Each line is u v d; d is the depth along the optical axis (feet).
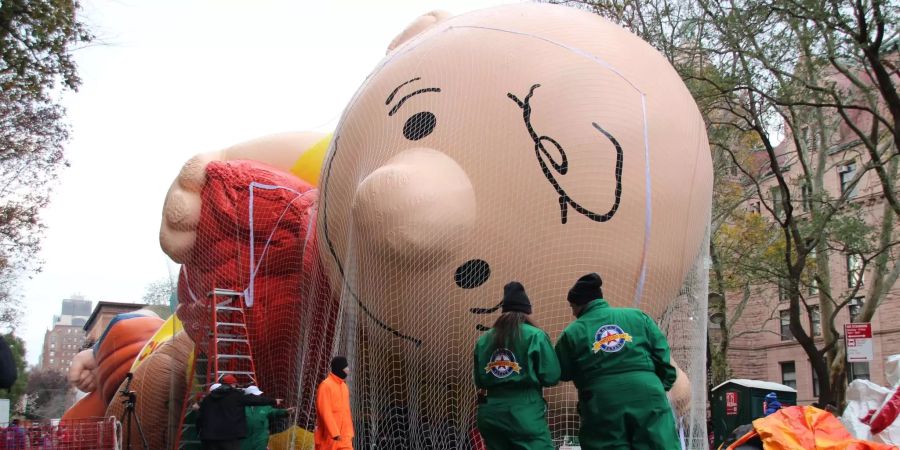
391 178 21.16
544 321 21.79
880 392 30.53
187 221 30.66
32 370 263.29
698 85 51.21
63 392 237.04
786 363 128.16
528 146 21.85
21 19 40.47
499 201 21.70
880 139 63.87
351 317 24.09
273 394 31.12
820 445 17.51
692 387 24.93
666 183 22.54
